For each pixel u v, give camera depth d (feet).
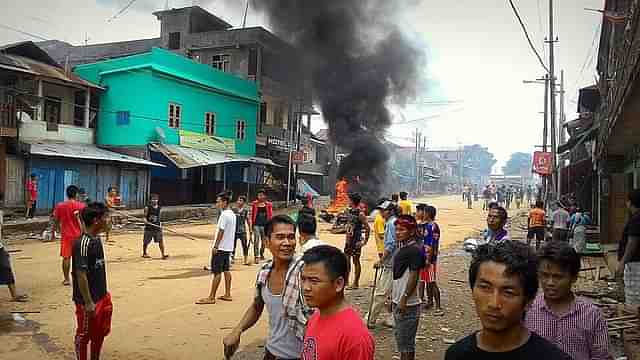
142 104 90.94
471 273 7.29
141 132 90.84
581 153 79.87
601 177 56.44
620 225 54.85
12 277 29.25
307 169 143.43
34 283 34.35
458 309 29.58
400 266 18.33
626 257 20.44
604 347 9.96
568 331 10.06
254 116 119.14
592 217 71.36
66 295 30.94
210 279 37.22
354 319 9.09
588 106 87.04
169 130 95.30
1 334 23.38
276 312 12.77
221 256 30.25
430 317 27.68
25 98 74.43
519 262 6.89
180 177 100.53
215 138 105.81
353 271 42.78
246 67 121.70
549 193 89.20
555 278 10.14
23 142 70.79
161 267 41.98
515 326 6.98
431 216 28.94
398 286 18.45
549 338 10.16
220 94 108.17
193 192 103.65
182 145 97.45
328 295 9.25
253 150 118.21
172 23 127.65
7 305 28.43
